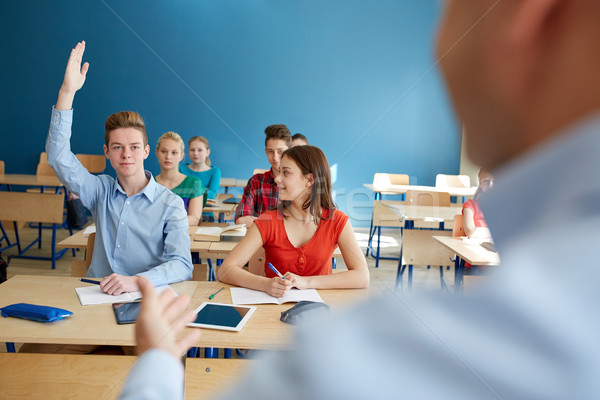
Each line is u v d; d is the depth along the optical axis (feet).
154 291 1.12
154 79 15.75
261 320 3.52
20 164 16.03
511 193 0.42
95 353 3.93
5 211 9.16
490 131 0.44
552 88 0.40
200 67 15.62
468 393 0.41
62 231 13.53
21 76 15.76
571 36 0.39
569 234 0.38
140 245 4.85
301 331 0.53
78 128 15.85
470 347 0.42
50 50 15.70
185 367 3.02
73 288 4.22
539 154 0.41
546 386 0.38
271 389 0.50
